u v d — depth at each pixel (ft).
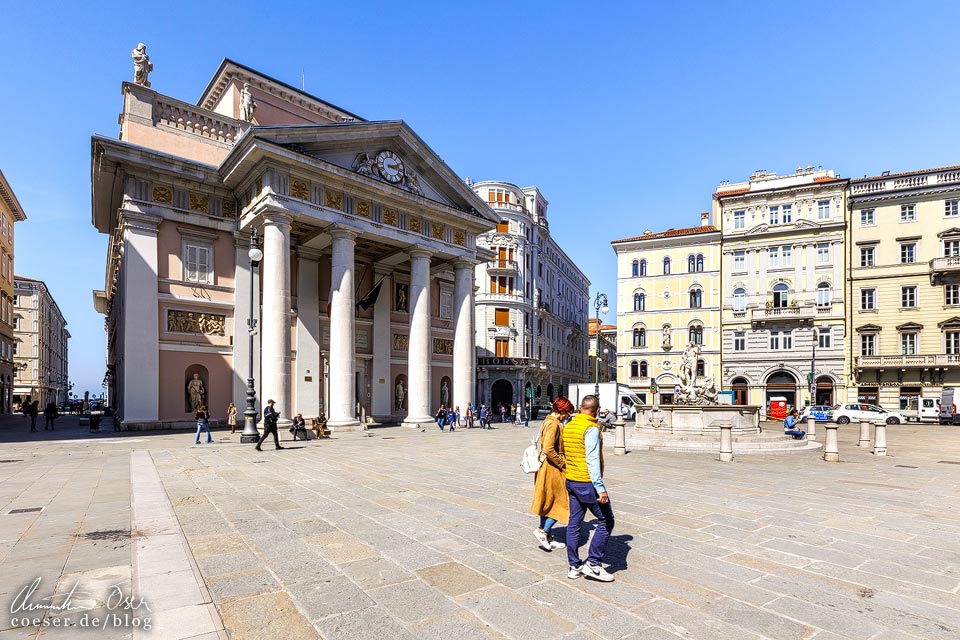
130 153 76.89
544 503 19.63
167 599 14.97
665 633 13.58
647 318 172.14
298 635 13.15
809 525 24.61
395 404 111.24
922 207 146.61
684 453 54.70
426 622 13.99
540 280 195.83
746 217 163.02
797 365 153.48
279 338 75.31
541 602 15.42
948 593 16.53
